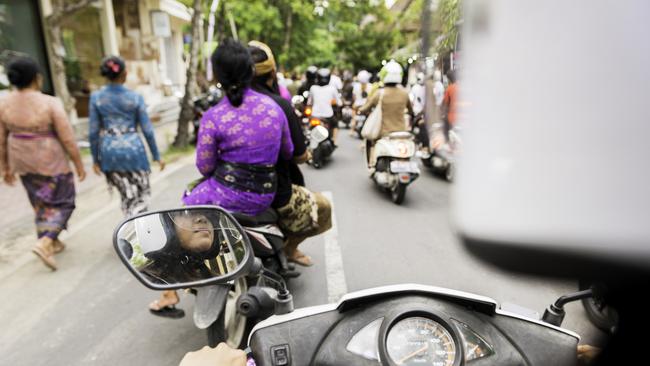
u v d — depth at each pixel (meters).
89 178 7.12
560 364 1.11
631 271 0.37
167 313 3.12
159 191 6.44
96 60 13.77
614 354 0.62
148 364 2.69
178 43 23.23
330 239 4.45
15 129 3.75
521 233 0.36
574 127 0.35
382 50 27.75
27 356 2.79
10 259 4.20
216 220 1.36
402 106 6.05
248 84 2.36
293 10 21.20
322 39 24.89
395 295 1.23
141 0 16.97
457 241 0.41
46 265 3.85
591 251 0.36
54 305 3.37
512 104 0.36
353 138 11.62
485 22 0.37
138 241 1.21
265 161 2.43
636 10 0.33
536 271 0.39
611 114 0.34
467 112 0.39
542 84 0.35
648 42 0.33
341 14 28.19
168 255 1.26
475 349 1.10
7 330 3.06
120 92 4.04
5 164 3.91
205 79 16.09
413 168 5.45
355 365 1.08
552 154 0.36
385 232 4.64
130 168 4.16
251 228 2.48
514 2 0.36
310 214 3.04
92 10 13.35
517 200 0.37
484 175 0.37
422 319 1.11
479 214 0.37
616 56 0.34
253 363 1.18
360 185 6.68
